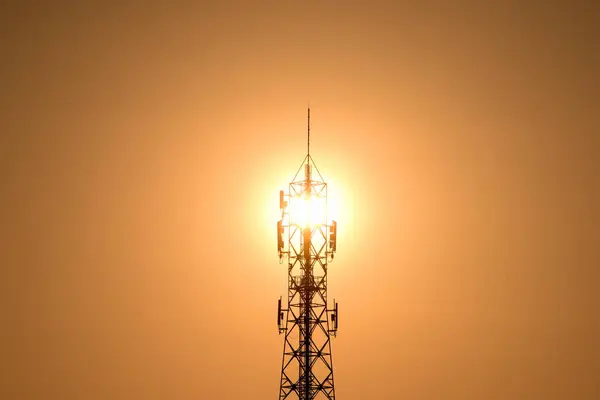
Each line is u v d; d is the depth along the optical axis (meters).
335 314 108.56
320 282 108.44
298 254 109.62
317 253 109.62
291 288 108.44
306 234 109.62
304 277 108.44
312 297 108.38
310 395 106.69
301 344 107.62
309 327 107.75
